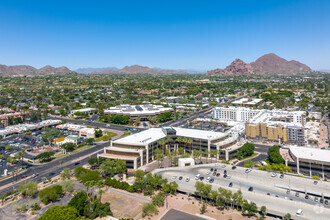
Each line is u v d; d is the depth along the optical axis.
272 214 127.44
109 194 156.25
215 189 153.75
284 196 145.12
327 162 179.50
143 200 148.12
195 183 160.50
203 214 131.00
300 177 170.00
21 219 129.50
